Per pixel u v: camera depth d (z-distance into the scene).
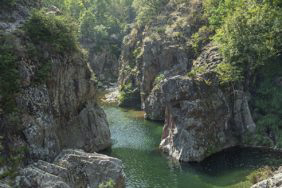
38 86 48.75
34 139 45.00
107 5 160.62
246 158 54.97
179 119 58.06
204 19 88.38
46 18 53.56
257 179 45.53
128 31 141.50
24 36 51.28
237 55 64.12
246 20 64.50
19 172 39.06
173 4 101.81
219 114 60.50
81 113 60.47
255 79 66.75
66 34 55.97
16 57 47.62
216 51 72.12
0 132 42.16
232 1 77.06
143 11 111.06
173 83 58.69
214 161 54.75
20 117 44.75
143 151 60.50
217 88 61.50
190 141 56.19
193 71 66.56
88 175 42.78
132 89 97.25
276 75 65.62
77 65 58.28
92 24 134.62
